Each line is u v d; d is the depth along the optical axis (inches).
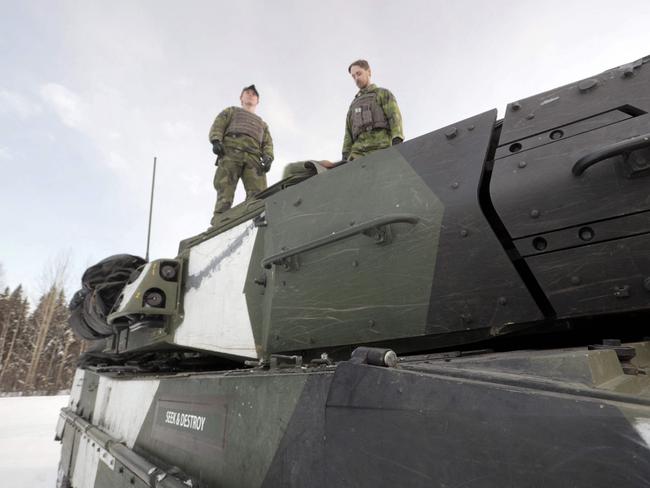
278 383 75.6
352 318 104.1
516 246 84.3
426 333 92.4
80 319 272.5
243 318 144.3
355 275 105.5
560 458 42.1
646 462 37.4
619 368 62.8
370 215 105.4
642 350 76.4
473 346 102.3
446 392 52.3
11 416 573.3
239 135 247.0
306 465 65.0
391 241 100.7
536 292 85.2
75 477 192.2
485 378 54.6
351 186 113.9
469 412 49.4
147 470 108.2
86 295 260.8
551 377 56.4
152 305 183.3
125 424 148.3
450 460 49.2
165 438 113.1
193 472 95.8
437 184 97.9
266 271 134.4
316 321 111.2
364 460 57.1
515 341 99.4
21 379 1306.6
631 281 73.3
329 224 113.5
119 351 239.6
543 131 89.8
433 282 92.6
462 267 89.3
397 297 97.3
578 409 42.9
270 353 123.3
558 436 42.9
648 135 68.3
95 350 277.3
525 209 83.8
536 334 95.5
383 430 56.2
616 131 80.7
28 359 1358.3
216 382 94.7
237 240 158.1
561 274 79.3
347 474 58.5
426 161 103.4
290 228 123.5
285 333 118.0
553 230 80.8
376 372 60.1
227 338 150.3
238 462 80.5
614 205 75.7
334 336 107.0
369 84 198.1
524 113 95.7
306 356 118.9
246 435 80.0
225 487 82.9
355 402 60.3
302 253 118.5
